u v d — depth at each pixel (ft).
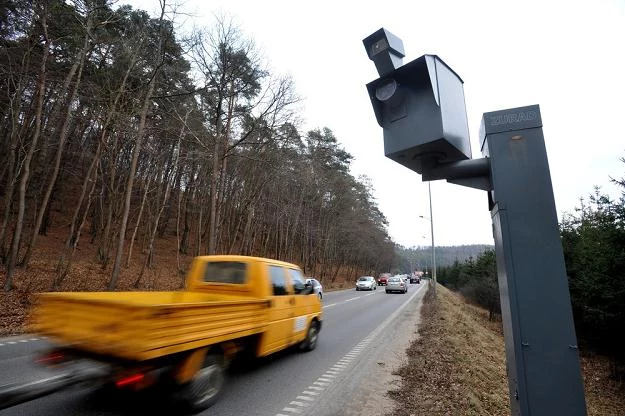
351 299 84.02
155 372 13.60
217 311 16.43
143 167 99.25
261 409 16.34
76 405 15.66
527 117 6.61
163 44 61.00
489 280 77.46
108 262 75.25
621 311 35.73
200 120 77.61
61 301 14.57
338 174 152.46
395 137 7.43
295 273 26.78
